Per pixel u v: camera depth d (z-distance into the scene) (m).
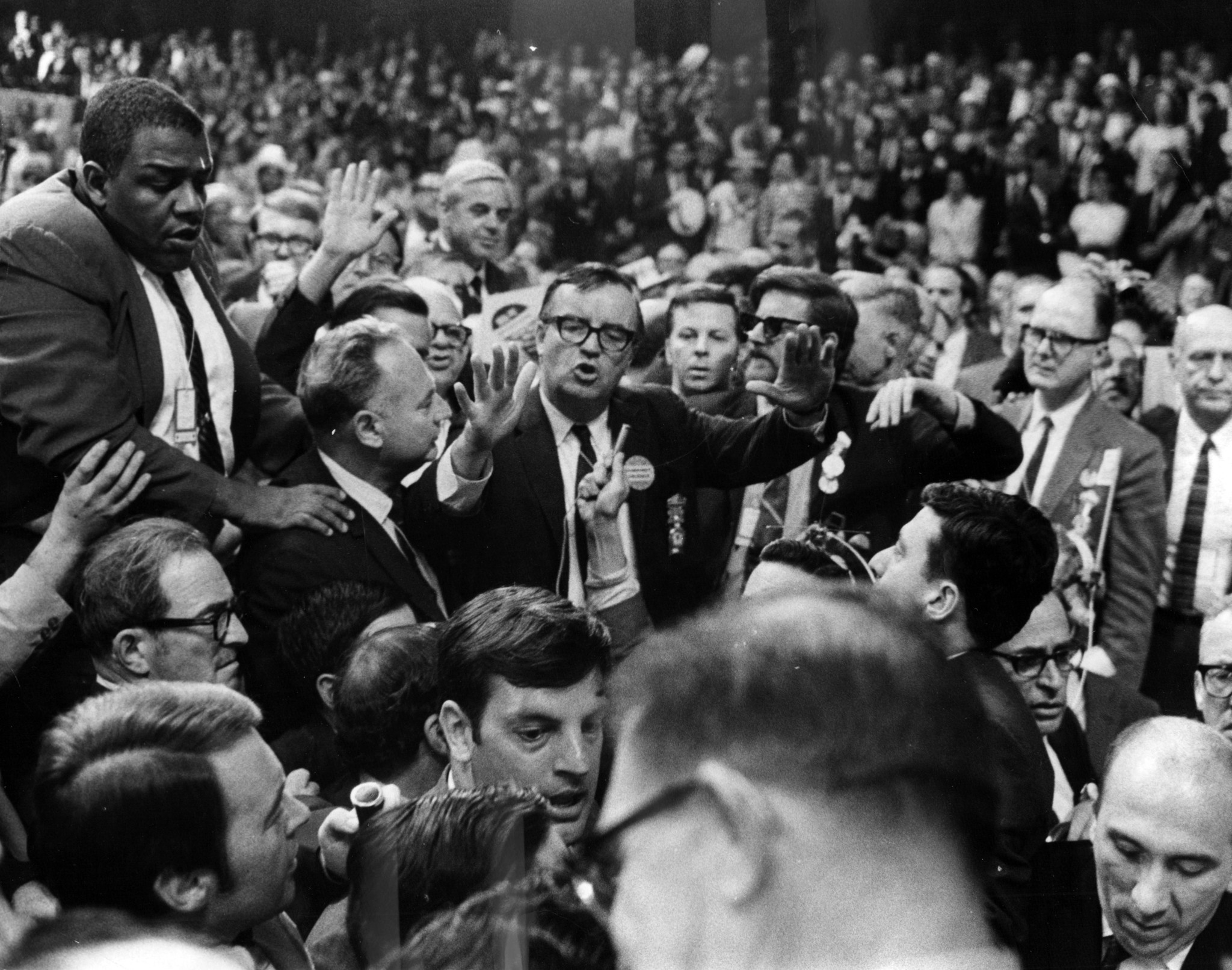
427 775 2.21
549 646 2.11
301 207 3.76
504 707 2.11
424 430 2.59
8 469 2.41
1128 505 3.39
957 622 2.26
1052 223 4.19
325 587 2.44
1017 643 2.77
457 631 2.16
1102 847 2.14
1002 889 1.93
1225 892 2.15
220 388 2.59
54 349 2.35
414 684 2.19
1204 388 3.44
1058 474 3.46
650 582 2.75
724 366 3.01
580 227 4.16
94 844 1.51
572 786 2.12
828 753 0.64
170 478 2.42
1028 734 2.12
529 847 1.60
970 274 4.09
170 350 2.51
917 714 0.64
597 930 1.47
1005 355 3.81
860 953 0.64
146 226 2.45
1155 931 2.10
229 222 3.79
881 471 2.87
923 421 2.90
